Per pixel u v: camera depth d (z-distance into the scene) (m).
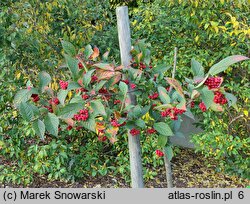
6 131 3.90
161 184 4.05
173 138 4.81
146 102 2.47
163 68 2.31
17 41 3.23
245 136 4.05
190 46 4.09
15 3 3.32
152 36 4.19
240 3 3.52
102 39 3.98
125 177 4.01
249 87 3.90
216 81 1.81
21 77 3.48
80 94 2.04
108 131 2.05
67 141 4.25
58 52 3.61
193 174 4.26
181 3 3.84
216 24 3.52
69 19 3.79
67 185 3.95
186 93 1.97
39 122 1.87
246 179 4.06
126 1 5.41
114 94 2.07
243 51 3.80
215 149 3.91
